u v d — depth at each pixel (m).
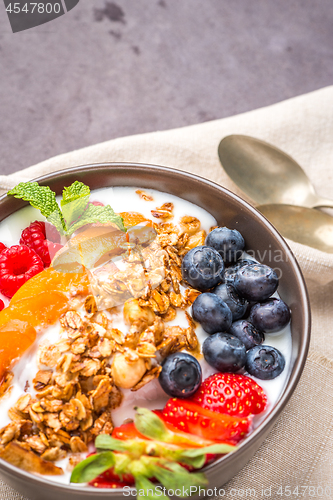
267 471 0.31
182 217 0.33
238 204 0.32
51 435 0.27
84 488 0.25
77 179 0.33
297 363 0.28
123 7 0.60
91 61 0.57
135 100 0.55
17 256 0.31
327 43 0.60
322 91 0.43
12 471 0.25
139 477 0.25
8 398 0.28
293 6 0.62
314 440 0.32
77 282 0.30
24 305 0.29
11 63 0.56
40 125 0.53
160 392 0.28
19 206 0.32
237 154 0.40
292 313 0.30
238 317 0.30
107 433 0.27
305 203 0.40
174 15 0.61
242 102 0.56
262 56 0.59
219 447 0.26
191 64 0.58
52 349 0.28
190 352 0.29
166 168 0.33
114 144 0.39
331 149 0.42
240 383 0.28
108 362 0.28
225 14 0.61
